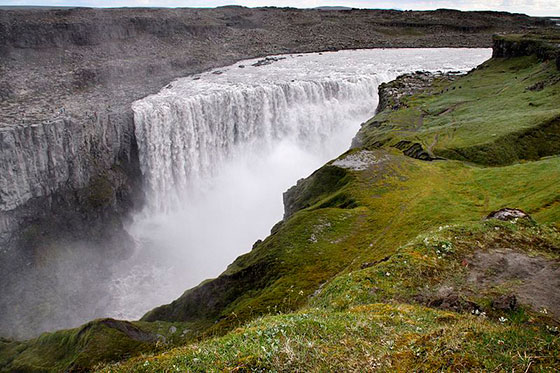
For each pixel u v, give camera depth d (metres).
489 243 24.77
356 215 49.78
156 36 175.88
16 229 71.94
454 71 151.12
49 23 141.25
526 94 99.69
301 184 72.00
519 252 23.53
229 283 47.09
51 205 76.69
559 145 70.06
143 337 43.47
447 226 27.64
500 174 53.38
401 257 24.36
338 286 23.67
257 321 18.64
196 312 47.41
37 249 72.94
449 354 12.17
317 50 197.00
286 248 45.78
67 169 78.44
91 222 80.38
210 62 157.62
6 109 87.44
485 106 98.25
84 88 112.31
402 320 17.53
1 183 68.75
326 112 123.94
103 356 39.53
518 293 19.12
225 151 110.12
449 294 20.17
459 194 50.00
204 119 104.38
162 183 98.44
